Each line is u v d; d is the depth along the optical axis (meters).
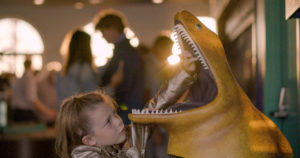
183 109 1.30
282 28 1.95
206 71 1.29
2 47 10.34
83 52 2.44
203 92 1.32
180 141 1.20
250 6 2.40
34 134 3.02
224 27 3.76
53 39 10.41
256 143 1.16
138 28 10.20
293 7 1.08
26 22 10.45
